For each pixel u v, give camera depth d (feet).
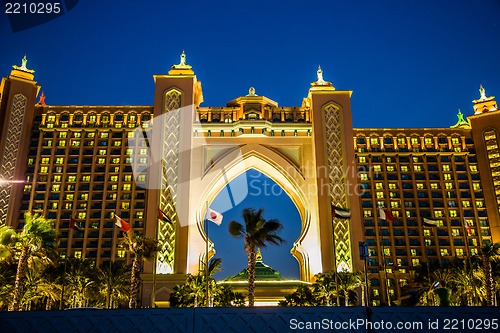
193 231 327.67
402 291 352.49
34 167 366.63
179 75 357.61
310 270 320.09
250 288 182.29
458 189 386.11
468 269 272.72
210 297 247.29
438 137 404.16
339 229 322.34
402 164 394.32
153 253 222.28
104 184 365.81
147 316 90.33
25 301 218.79
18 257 179.32
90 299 271.28
